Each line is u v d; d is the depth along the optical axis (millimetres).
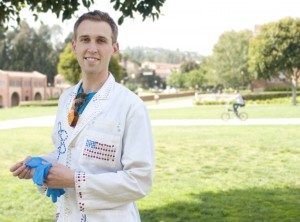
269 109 31594
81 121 1936
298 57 36906
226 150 11617
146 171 1865
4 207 6195
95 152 1895
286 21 37250
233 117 23844
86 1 4938
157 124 20391
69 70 52938
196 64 116062
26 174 1968
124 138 1920
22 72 74250
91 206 1814
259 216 5562
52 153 2146
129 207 1969
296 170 8680
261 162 9703
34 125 21781
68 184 1809
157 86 120875
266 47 37625
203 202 6316
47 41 83562
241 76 64812
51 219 5645
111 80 2033
